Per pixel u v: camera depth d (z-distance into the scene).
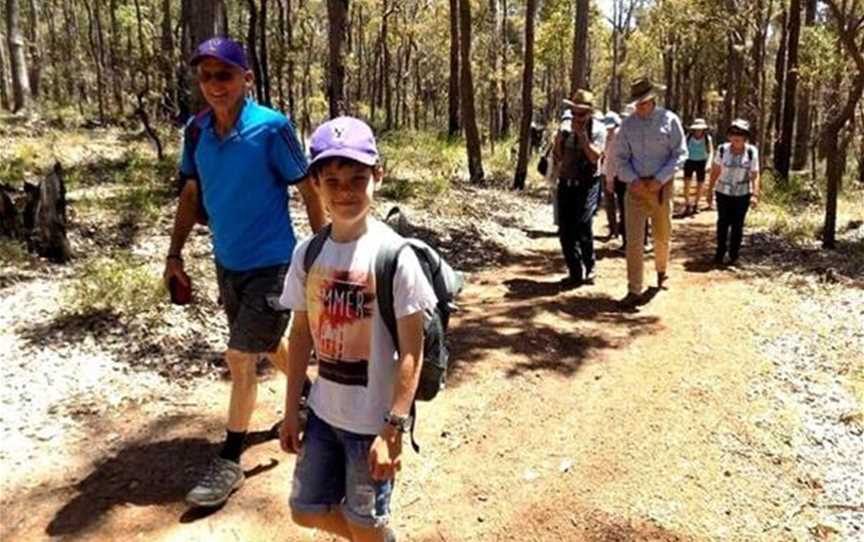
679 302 7.30
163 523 3.71
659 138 7.01
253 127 3.61
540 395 5.21
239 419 3.89
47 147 14.92
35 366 5.14
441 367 2.59
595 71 51.97
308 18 30.44
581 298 7.43
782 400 5.16
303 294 2.71
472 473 4.23
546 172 9.94
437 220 10.34
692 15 23.45
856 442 4.63
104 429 4.52
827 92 21.95
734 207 8.67
